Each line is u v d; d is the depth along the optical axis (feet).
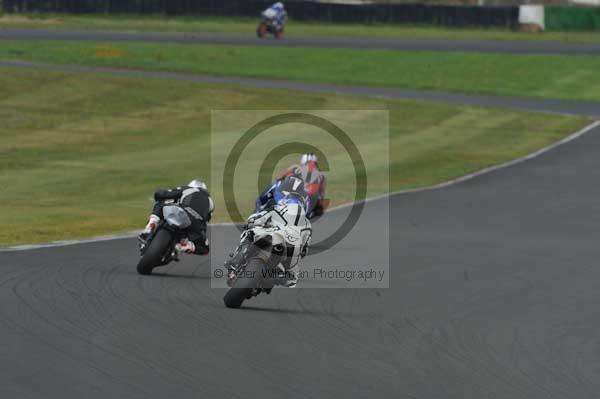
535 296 138.10
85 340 100.94
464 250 176.24
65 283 128.98
